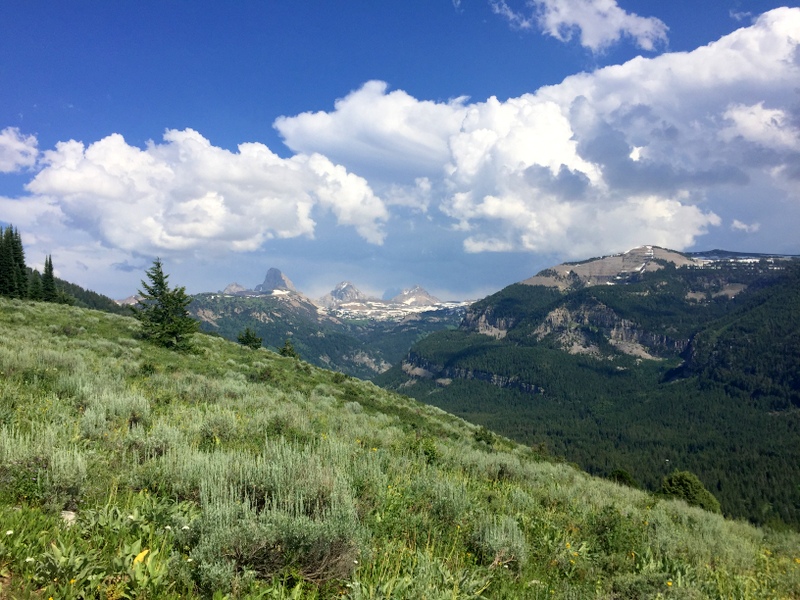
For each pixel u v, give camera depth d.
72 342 24.33
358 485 6.75
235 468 5.87
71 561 3.51
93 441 7.20
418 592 4.26
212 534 4.14
